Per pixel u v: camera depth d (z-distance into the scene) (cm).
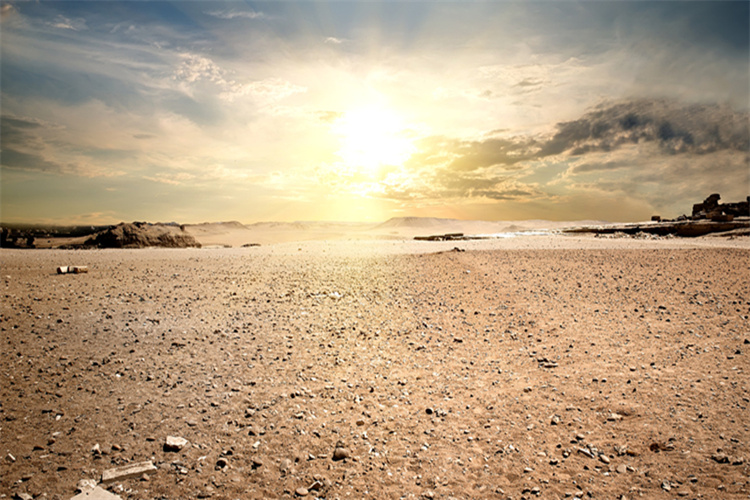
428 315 1204
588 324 1085
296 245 3186
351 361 870
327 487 488
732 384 691
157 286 1461
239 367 810
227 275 1708
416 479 505
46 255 2322
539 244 2698
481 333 1058
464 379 789
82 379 732
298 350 912
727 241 2881
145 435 577
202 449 552
